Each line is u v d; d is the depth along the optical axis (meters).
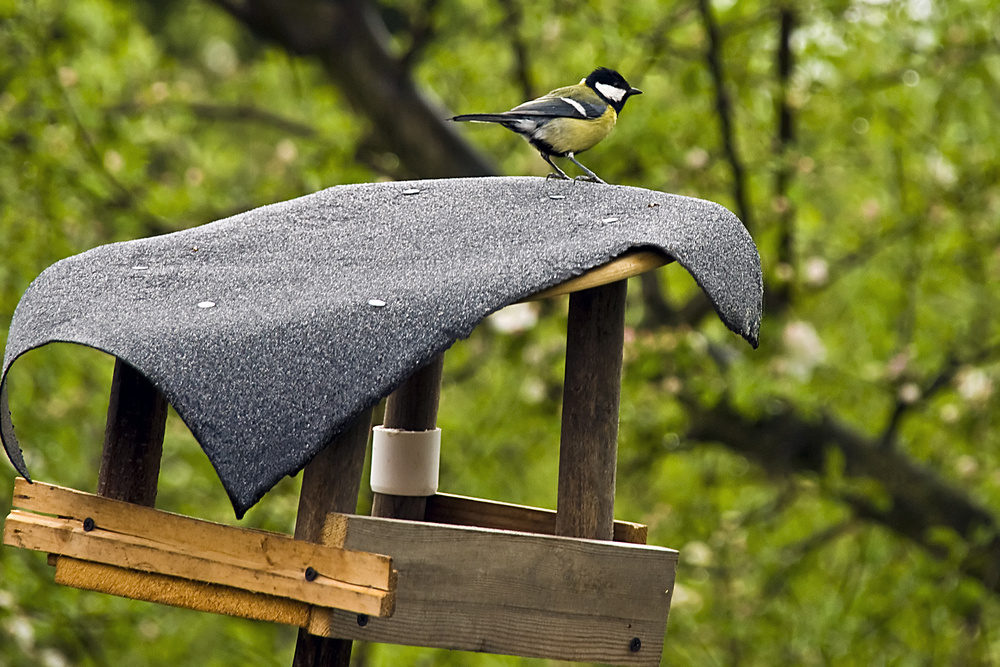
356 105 12.14
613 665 4.64
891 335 12.17
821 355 11.31
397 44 13.27
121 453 4.89
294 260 4.69
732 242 4.70
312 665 4.86
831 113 11.82
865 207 12.28
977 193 11.69
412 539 4.30
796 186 11.71
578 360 4.93
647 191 5.07
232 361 3.92
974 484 12.18
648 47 11.51
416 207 5.12
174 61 12.41
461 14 12.63
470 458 11.90
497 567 4.45
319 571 4.16
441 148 11.82
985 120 12.00
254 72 15.19
